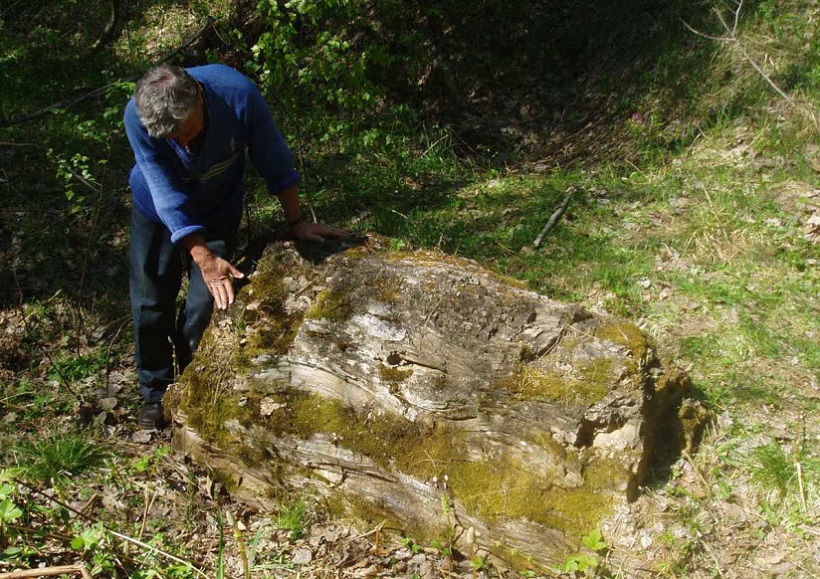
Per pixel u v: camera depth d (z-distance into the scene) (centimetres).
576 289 511
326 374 366
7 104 805
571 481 328
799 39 684
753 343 443
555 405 333
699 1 759
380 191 667
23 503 365
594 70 798
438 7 883
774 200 565
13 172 670
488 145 780
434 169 718
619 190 619
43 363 498
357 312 367
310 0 598
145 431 432
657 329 464
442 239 579
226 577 339
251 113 361
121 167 686
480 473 337
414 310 360
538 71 830
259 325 382
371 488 355
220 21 789
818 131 614
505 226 595
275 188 386
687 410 372
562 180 654
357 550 348
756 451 368
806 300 475
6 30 995
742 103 666
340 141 711
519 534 326
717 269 511
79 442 416
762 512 345
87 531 306
